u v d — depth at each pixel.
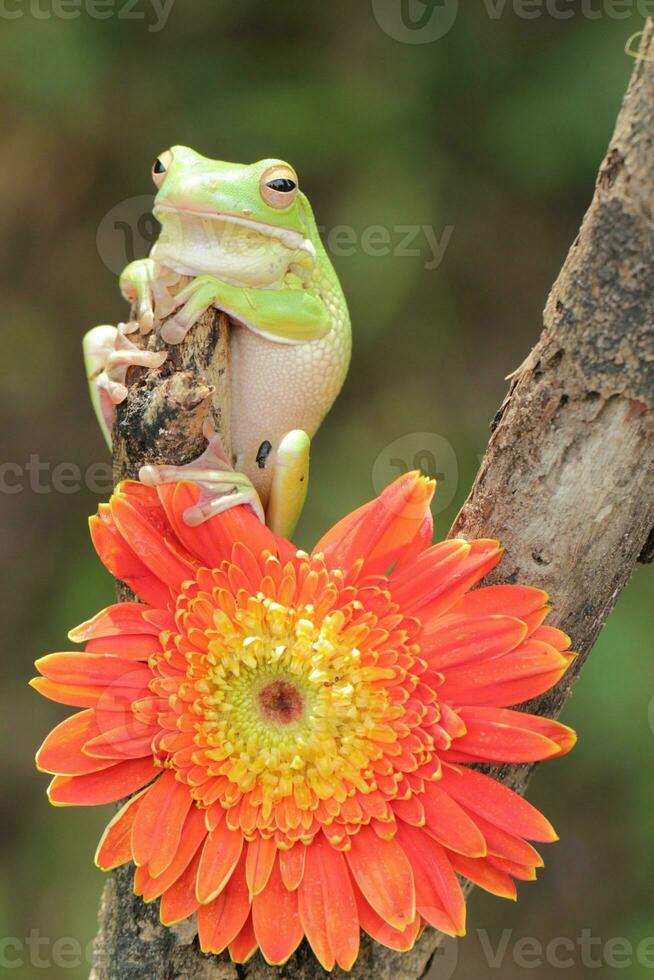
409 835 0.61
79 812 1.20
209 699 0.61
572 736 0.61
